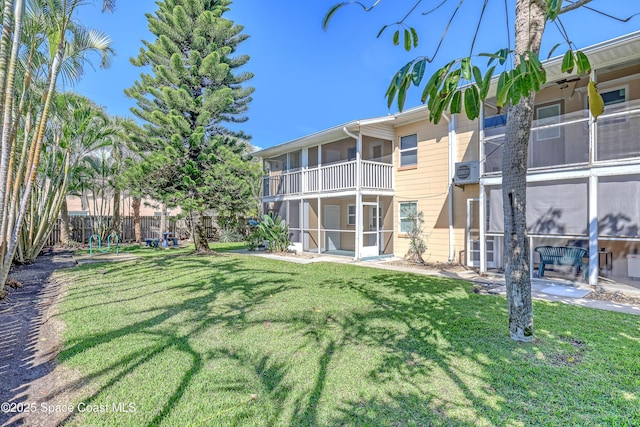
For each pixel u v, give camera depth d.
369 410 2.46
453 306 5.20
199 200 12.09
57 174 10.67
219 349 3.56
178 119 11.57
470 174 8.92
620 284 6.78
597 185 6.57
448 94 2.11
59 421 2.35
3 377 2.98
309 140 12.69
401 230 11.68
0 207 5.31
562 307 5.14
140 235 18.16
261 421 2.34
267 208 16.33
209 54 12.30
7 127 5.20
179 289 6.47
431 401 2.57
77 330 4.11
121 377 2.95
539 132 8.18
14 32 5.22
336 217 14.66
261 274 8.12
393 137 11.87
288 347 3.62
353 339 3.85
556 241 8.70
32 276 7.86
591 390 2.69
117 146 15.78
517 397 2.61
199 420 2.35
